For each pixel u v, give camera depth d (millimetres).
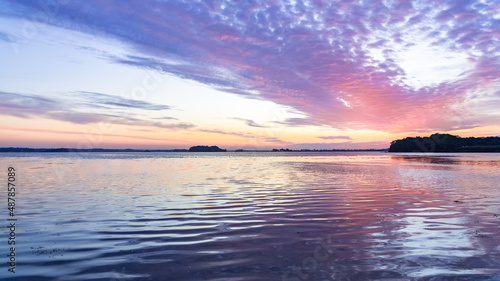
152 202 18000
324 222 13008
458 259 8602
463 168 49531
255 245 9938
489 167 51781
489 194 20906
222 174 39406
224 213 14906
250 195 20766
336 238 10664
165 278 7445
